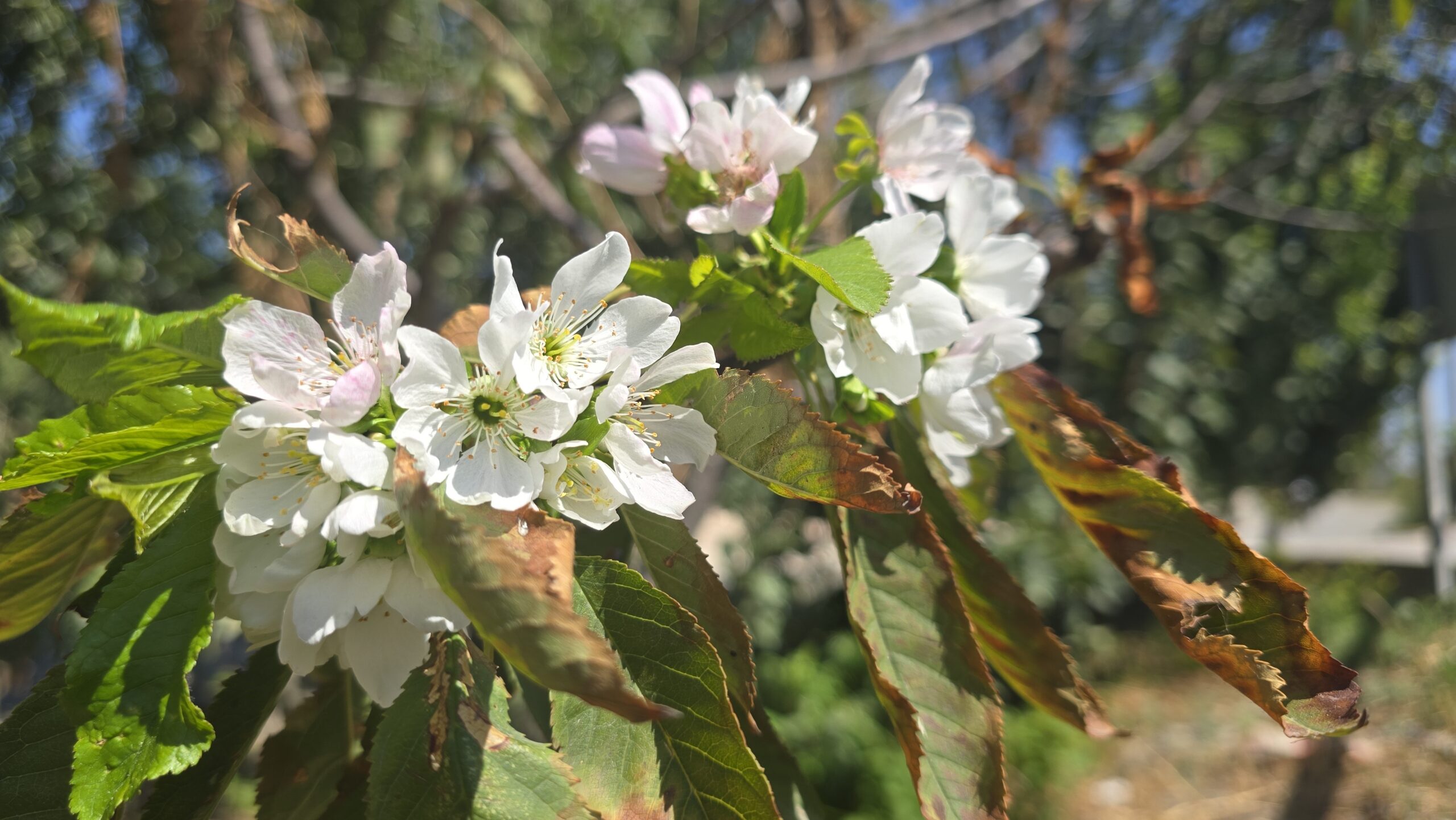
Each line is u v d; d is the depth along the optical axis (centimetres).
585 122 58
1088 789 107
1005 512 129
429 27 82
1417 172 102
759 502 119
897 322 17
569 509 14
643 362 15
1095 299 123
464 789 13
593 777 14
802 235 19
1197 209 122
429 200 78
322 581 13
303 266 14
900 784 92
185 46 53
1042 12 86
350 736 18
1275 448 151
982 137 87
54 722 14
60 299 62
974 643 17
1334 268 136
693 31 68
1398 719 111
